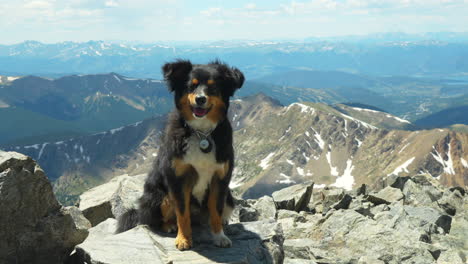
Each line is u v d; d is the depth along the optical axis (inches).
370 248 68.1
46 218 54.2
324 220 80.4
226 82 59.5
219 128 58.0
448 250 68.2
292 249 70.1
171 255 55.2
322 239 74.9
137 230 59.4
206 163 56.6
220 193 58.7
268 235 61.9
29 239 52.9
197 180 58.3
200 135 56.7
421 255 65.1
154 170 61.2
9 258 51.9
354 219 75.8
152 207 61.4
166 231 62.3
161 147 59.3
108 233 69.0
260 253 58.1
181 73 58.7
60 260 55.9
